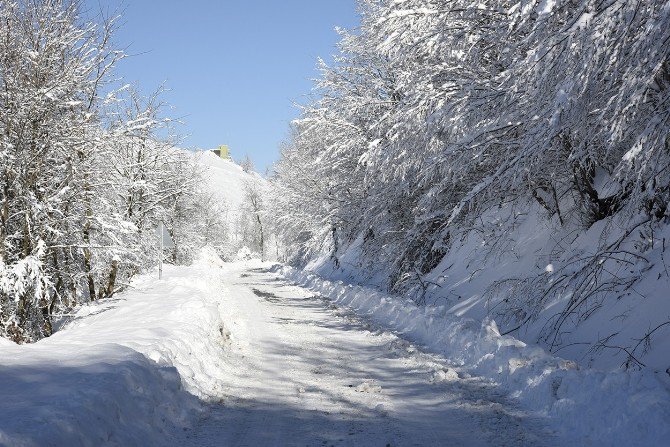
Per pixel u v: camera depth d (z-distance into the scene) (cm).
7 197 1187
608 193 1146
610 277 951
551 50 697
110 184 1498
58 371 578
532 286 1086
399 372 891
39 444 385
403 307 1451
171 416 602
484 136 1067
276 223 4119
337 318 1576
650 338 733
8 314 1216
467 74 1220
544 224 1340
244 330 1364
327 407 693
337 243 3117
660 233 925
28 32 1195
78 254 1553
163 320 1062
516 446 542
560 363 716
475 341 954
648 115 745
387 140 1458
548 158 1092
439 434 585
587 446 526
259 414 662
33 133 1220
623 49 711
